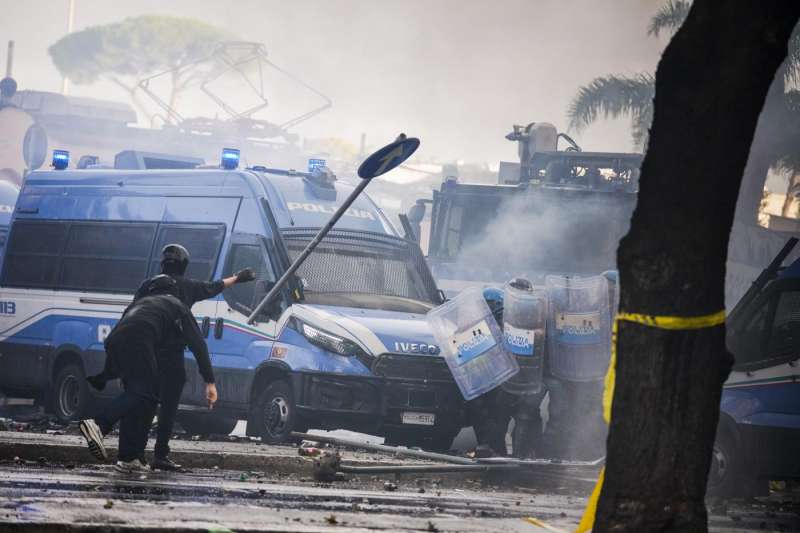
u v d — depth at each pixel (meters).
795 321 37.56
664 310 17.02
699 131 16.69
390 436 45.22
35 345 56.88
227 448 39.09
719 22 16.58
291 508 23.53
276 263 46.75
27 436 38.66
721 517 30.23
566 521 24.00
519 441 42.44
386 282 48.91
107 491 24.78
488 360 41.16
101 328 54.22
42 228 58.16
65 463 34.34
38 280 57.50
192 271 50.03
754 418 37.25
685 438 17.14
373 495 28.61
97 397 54.16
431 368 44.16
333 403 43.50
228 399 47.00
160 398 33.69
